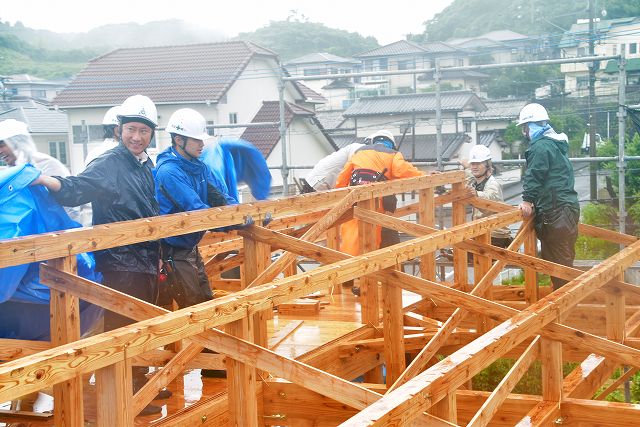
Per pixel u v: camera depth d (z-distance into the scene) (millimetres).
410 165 8453
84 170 4590
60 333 3887
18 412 4629
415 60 49375
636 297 5867
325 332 6410
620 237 7621
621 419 4461
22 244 3637
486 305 5055
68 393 3707
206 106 28484
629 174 20500
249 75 30594
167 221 4398
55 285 3855
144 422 4605
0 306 4441
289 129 30234
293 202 5695
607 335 5996
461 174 8141
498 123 32906
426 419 3242
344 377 6047
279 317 7129
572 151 26844
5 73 44031
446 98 30781
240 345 3846
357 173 8477
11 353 4141
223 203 5445
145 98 4809
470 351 3592
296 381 3811
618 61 13750
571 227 7332
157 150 28266
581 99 29156
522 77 38438
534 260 6426
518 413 4719
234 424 4031
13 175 4309
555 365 4582
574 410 4566
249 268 5320
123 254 4664
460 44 47625
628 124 26484
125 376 3227
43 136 27281
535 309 4402
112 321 4691
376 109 31812
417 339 6324
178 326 3344
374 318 6688
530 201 7336
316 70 55625
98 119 27625
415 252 5180
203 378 5547
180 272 5230
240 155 6734
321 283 4199
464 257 8062
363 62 51688
